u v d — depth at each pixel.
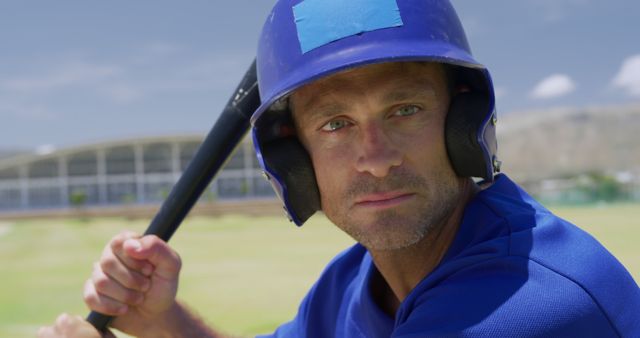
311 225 25.59
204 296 7.00
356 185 1.08
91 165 54.41
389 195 1.07
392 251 1.23
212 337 1.59
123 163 54.62
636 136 132.25
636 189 44.25
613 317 0.97
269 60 1.16
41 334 1.50
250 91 1.36
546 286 0.95
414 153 1.07
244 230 23.58
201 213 41.66
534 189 50.50
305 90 1.11
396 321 1.12
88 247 17.39
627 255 8.73
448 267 1.04
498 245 1.03
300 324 1.62
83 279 9.63
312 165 1.20
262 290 7.38
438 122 1.09
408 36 1.06
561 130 145.00
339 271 1.55
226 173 53.06
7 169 53.22
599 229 15.82
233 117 1.38
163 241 1.44
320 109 1.09
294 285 7.77
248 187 53.16
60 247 17.62
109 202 54.00
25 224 39.03
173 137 53.69
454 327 0.95
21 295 7.85
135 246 1.40
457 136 1.09
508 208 1.13
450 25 1.12
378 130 1.07
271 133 1.24
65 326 1.48
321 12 1.08
